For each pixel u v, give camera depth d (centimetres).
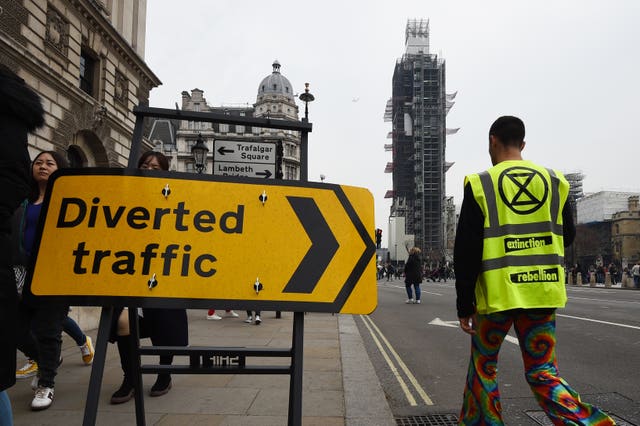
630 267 8112
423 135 13075
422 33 14100
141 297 186
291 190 207
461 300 223
